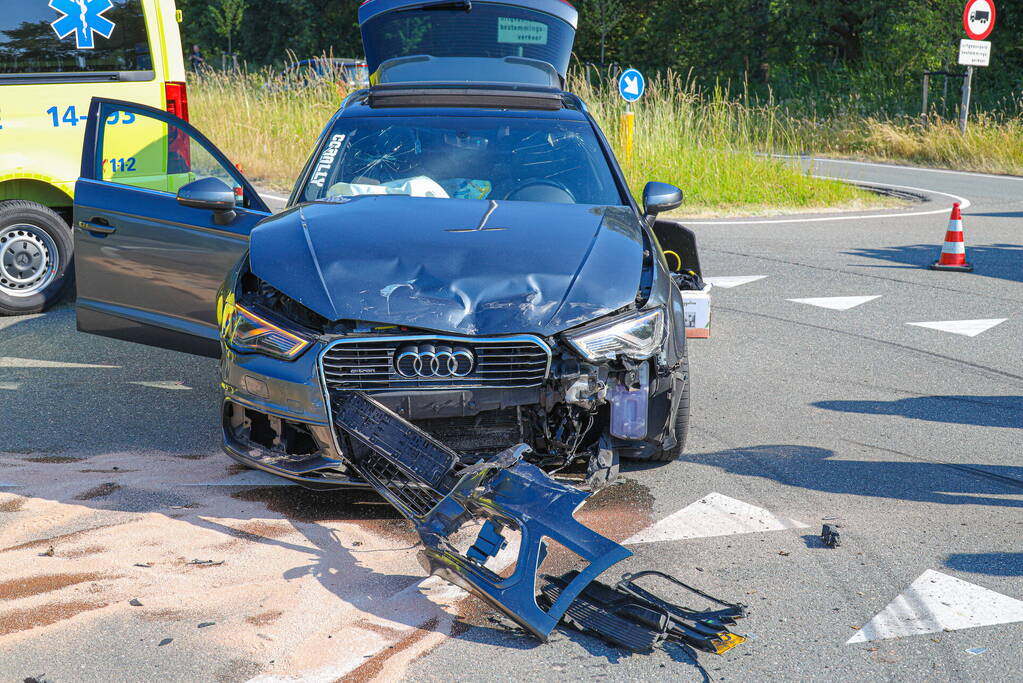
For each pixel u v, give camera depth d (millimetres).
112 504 4180
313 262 3951
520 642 3162
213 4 46469
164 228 5527
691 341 7215
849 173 19109
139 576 3541
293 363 3740
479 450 3832
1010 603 3482
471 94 5574
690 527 4078
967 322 7902
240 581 3525
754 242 11602
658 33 39625
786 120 24531
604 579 3619
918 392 6098
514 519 3303
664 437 4117
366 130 5312
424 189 4945
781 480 4625
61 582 3484
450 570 3287
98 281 5746
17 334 7156
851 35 34031
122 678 2912
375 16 8477
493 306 3727
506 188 4996
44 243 7695
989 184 17719
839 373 6480
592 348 3709
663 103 16922
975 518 4234
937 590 3570
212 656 3037
